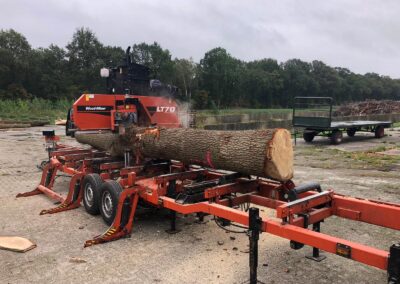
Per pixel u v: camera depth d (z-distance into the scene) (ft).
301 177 31.60
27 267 14.88
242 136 16.30
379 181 29.58
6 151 46.88
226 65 204.54
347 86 281.95
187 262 15.20
